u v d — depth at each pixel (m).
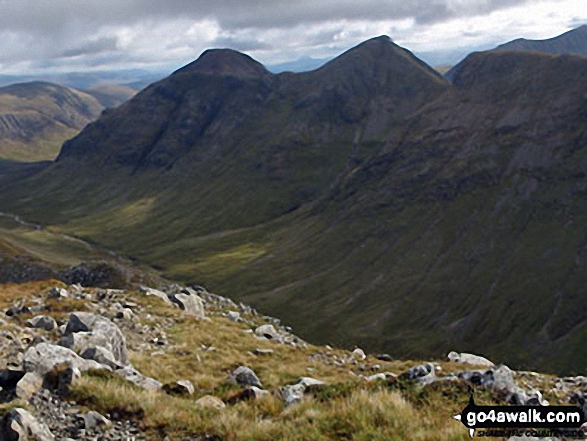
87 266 101.31
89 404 13.42
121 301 33.62
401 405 13.06
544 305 193.38
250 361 25.58
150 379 17.27
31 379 13.83
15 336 20.11
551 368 158.75
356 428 12.09
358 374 25.20
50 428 12.05
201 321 32.81
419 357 171.88
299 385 16.88
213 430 12.41
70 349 17.84
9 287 35.78
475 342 183.62
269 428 12.25
